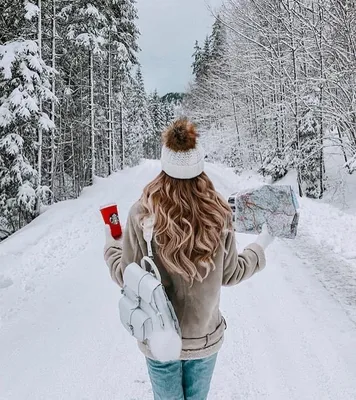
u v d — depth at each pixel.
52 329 4.55
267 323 4.42
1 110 14.35
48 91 15.02
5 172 15.49
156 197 1.82
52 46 18.42
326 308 4.67
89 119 27.92
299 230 8.73
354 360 3.59
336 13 13.50
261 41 19.81
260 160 25.97
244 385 3.33
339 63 13.73
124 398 3.25
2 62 14.07
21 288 6.03
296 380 3.37
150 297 1.72
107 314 4.93
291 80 15.99
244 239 8.30
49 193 16.12
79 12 22.27
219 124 35.22
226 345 3.99
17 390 3.41
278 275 5.92
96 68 28.66
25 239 9.66
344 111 13.27
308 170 14.59
